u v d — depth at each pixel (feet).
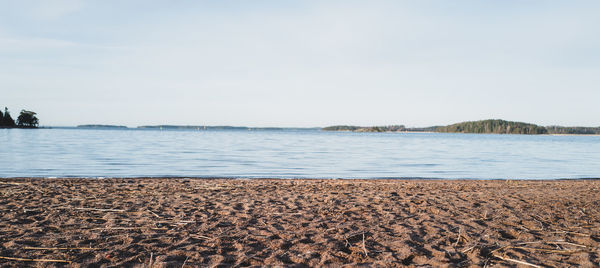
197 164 65.72
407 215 21.98
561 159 94.07
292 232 17.71
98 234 16.62
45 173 49.21
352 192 31.89
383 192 32.04
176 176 48.83
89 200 25.20
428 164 73.72
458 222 20.29
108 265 13.03
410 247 15.58
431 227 19.10
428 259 14.25
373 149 127.13
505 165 74.79
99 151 91.15
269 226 18.75
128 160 69.56
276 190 32.65
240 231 17.67
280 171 58.23
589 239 17.17
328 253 14.66
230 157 82.28
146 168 57.72
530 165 75.66
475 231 18.42
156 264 13.10
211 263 13.43
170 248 14.93
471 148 147.43
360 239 16.81
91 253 14.12
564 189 35.96
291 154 95.91
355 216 21.50
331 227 18.84
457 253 14.94
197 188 32.99
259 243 15.90
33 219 19.07
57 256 13.70
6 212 20.66
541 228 19.22
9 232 16.55
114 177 46.03
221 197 27.68
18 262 13.03
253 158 80.79
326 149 122.42
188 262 13.44
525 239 17.24
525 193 32.40
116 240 15.80
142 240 15.88
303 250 15.11
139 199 26.08
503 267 13.53
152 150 99.96
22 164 58.65
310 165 68.23
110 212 21.36
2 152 82.99
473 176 56.34
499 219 21.16
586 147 177.68
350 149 124.47
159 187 33.27
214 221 19.62
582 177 56.85
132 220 19.42
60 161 64.54
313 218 20.80
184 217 20.45
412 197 28.91
